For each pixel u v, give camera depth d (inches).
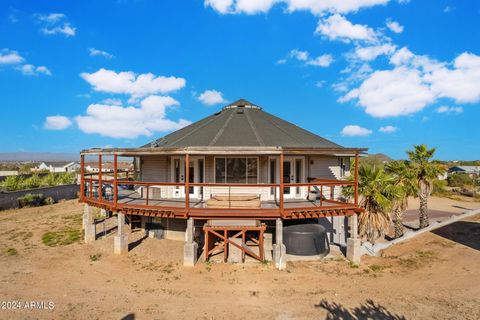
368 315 345.1
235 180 613.9
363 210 510.9
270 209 490.0
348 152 524.1
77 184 1439.5
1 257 532.1
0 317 329.4
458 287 431.5
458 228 796.0
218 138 625.3
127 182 534.0
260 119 748.0
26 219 885.8
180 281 424.8
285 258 478.3
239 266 474.3
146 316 335.0
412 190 748.6
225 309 351.6
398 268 504.1
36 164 4394.7
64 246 589.6
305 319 333.1
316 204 561.0
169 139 732.7
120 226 531.2
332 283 428.8
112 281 426.0
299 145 629.0
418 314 350.9
